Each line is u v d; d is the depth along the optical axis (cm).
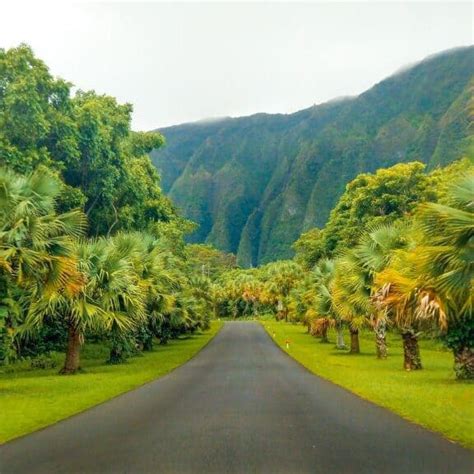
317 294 4316
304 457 796
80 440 948
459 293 1388
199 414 1212
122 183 4319
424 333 2062
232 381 1950
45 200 1806
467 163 1330
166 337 4706
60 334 3186
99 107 4012
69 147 3509
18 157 3098
